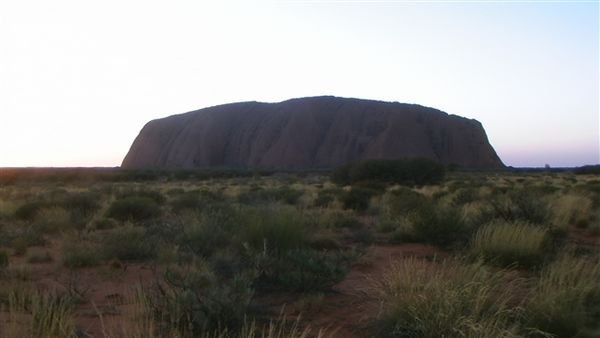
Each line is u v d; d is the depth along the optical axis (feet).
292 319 23.72
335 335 21.42
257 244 35.09
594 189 107.65
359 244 45.03
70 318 20.74
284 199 89.35
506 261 33.22
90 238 48.47
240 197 89.97
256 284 28.96
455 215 44.78
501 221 42.27
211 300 22.21
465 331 19.16
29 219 66.33
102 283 31.73
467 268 24.73
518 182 176.04
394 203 65.41
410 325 20.42
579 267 25.23
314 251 33.99
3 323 21.02
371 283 28.86
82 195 86.53
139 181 228.02
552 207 54.44
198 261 34.63
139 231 46.16
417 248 42.68
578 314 20.90
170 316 21.54
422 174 169.27
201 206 70.74
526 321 20.93
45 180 207.82
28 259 39.65
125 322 21.63
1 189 141.49
